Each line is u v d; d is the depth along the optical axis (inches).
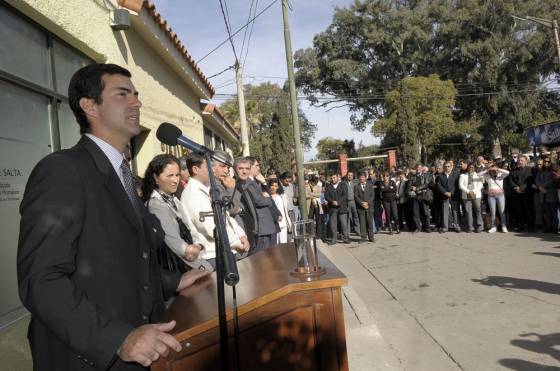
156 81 300.7
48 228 65.0
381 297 271.4
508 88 1843.0
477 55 1829.5
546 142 805.2
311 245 78.9
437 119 1676.9
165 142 99.9
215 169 241.3
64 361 69.7
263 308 69.1
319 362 70.7
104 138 79.4
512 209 496.1
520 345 183.8
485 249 394.0
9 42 146.9
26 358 134.2
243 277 85.9
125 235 74.0
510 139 1898.4
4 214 133.6
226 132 679.1
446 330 207.5
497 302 241.9
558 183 434.3
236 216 243.1
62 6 172.6
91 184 72.2
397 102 1688.0
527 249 376.8
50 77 172.7
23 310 137.6
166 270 96.3
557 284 264.8
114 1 226.1
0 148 136.5
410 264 360.5
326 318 71.0
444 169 529.0
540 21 1074.1
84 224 70.3
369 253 434.6
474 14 1790.1
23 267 64.0
